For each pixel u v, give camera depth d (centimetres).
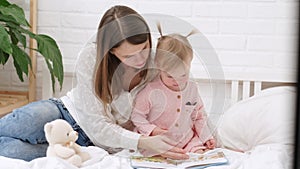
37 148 143
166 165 125
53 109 149
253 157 133
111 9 138
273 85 192
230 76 188
